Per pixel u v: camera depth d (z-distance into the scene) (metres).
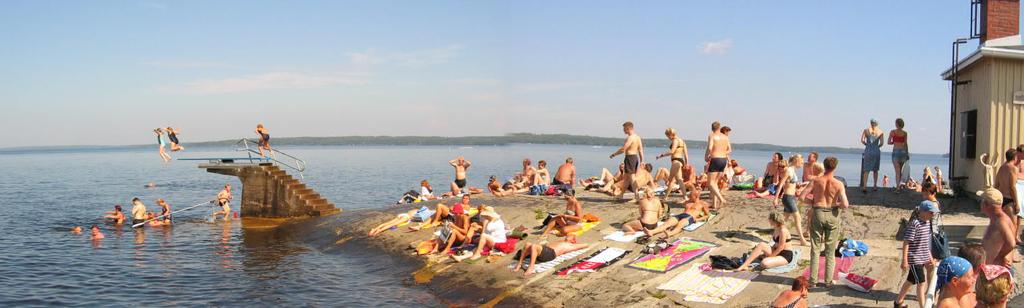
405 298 13.21
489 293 12.58
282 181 25.59
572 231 15.54
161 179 68.19
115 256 18.41
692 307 10.20
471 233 15.57
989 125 14.55
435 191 48.38
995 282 5.54
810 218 10.36
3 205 35.94
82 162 139.12
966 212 14.32
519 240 15.57
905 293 8.78
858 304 9.41
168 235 22.08
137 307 13.15
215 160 26.64
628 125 18.88
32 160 161.12
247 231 22.72
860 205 15.97
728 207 16.83
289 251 18.80
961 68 16.22
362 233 19.45
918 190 19.55
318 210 24.95
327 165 102.06
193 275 15.89
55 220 27.83
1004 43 16.53
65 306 13.30
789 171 16.89
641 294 11.03
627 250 13.64
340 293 13.84
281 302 13.28
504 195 23.34
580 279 12.29
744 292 10.41
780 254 11.41
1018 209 10.93
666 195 18.69
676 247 13.29
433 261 15.26
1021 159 11.57
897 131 18.06
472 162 118.31
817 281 10.36
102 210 33.19
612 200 19.91
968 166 16.06
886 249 11.87
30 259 18.05
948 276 6.04
